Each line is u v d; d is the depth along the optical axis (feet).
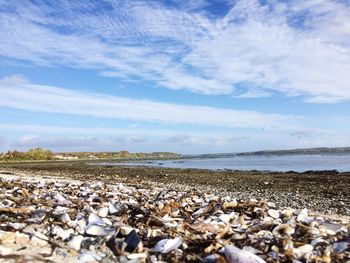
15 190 3.07
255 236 1.57
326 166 11.40
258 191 4.73
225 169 10.26
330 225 1.85
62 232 1.58
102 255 1.38
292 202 3.69
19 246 1.41
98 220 1.83
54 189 3.45
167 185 5.40
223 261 1.21
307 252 1.39
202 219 1.95
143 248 1.43
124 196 2.95
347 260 1.37
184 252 1.42
